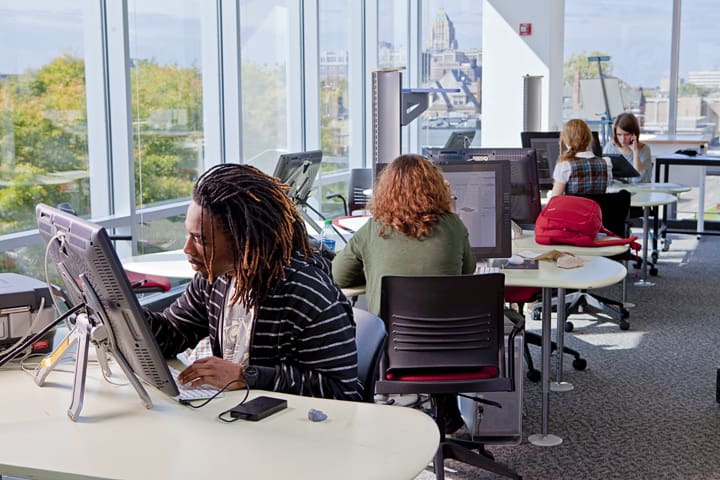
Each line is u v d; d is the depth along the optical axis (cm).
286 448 169
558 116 901
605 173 561
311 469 159
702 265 759
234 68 609
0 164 427
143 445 171
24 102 439
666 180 855
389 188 320
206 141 590
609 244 417
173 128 554
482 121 912
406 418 186
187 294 236
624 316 558
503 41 891
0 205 429
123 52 496
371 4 852
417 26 967
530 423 386
